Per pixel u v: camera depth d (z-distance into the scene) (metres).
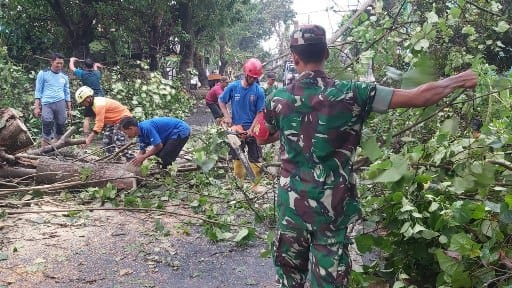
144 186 6.49
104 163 6.59
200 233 5.14
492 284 3.06
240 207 5.50
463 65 5.01
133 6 16.64
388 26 4.42
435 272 3.45
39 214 5.50
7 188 6.23
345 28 4.95
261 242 4.93
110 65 17.69
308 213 2.57
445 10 4.59
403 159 3.05
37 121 10.44
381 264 3.71
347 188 2.57
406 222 3.26
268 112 2.76
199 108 18.42
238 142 5.76
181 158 7.07
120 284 4.00
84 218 5.43
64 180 6.34
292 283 2.84
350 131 2.56
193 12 19.34
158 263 4.41
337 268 2.58
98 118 7.36
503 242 3.10
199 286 4.02
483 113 4.12
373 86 2.52
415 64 2.87
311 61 2.63
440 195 3.41
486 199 3.44
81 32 16.81
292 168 2.64
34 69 16.09
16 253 4.48
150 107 11.77
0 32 15.59
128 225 5.30
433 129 4.10
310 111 2.55
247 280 4.14
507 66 6.46
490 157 3.43
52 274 4.11
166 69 19.89
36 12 16.03
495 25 4.87
